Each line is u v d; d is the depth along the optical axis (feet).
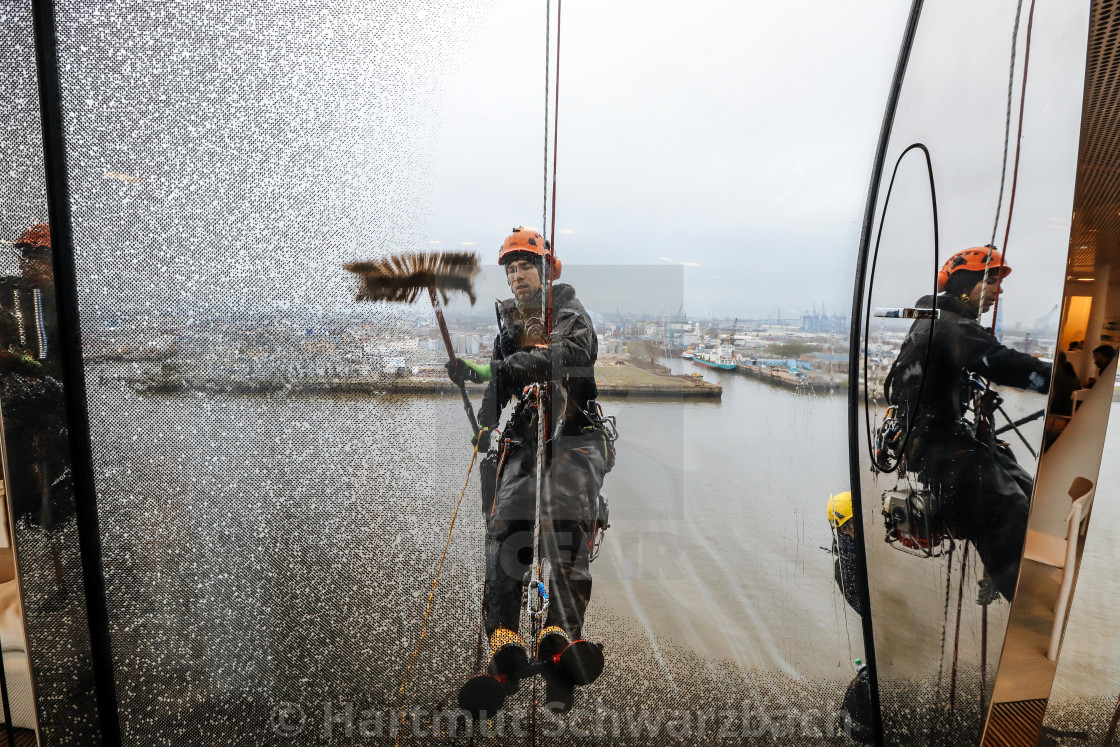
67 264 3.24
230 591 3.78
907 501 3.66
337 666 3.95
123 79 3.34
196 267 3.58
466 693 3.92
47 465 3.14
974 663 3.01
